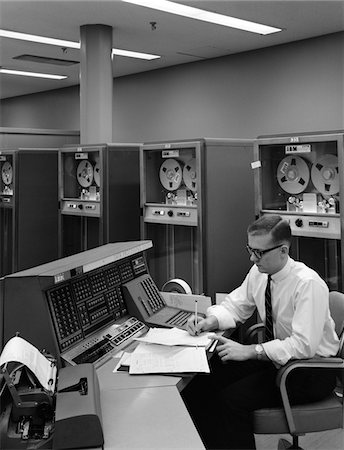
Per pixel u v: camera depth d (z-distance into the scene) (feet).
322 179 9.75
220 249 11.10
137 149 13.87
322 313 6.30
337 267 10.02
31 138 18.74
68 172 14.76
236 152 11.27
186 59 21.57
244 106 20.27
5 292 5.55
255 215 10.25
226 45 18.90
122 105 25.90
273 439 8.43
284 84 18.83
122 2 13.99
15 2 13.94
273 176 10.53
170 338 6.46
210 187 10.87
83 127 16.55
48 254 16.03
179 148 11.18
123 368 5.69
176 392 5.07
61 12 14.84
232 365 7.26
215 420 7.18
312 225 9.56
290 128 18.76
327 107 17.54
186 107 22.66
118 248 7.54
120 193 13.57
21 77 26.14
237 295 7.52
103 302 6.74
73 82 27.63
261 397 6.43
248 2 13.83
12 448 4.18
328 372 6.47
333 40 17.17
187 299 7.97
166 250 12.35
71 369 4.98
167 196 12.29
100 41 16.11
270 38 17.85
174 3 14.03
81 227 15.15
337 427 6.23
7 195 16.10
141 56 20.95
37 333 5.53
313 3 13.93
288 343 6.15
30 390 4.64
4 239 16.69
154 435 4.23
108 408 4.72
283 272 6.62
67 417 4.05
